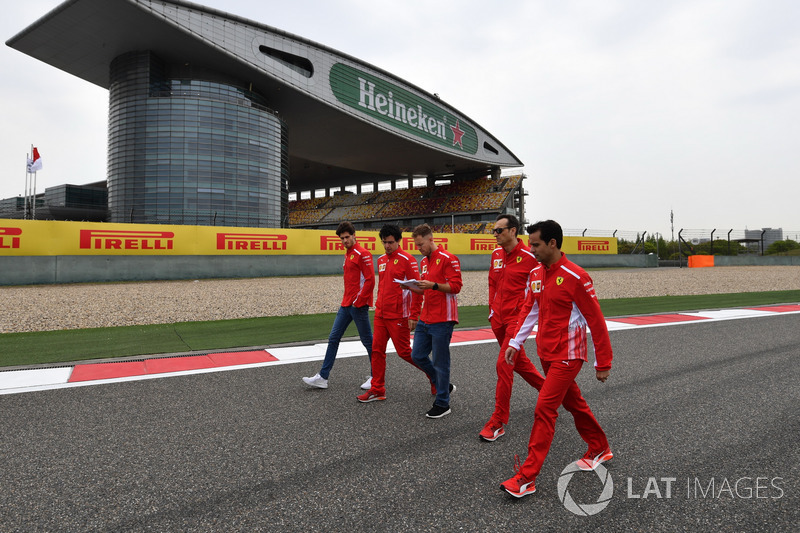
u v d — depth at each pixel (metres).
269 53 41.44
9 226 14.44
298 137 54.81
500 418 3.29
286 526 2.19
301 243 20.19
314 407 4.02
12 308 9.91
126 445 3.18
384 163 67.56
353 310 4.50
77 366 5.54
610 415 3.76
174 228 17.50
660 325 8.81
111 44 36.53
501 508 2.36
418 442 3.24
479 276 20.67
